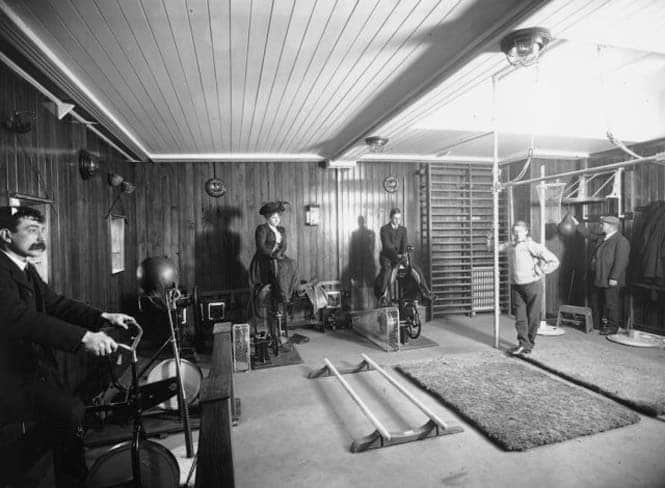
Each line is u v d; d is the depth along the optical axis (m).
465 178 6.59
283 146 5.40
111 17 2.14
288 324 5.95
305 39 2.45
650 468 2.26
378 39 2.48
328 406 3.21
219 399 1.59
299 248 6.12
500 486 2.13
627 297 5.51
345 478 2.24
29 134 2.66
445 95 3.26
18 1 1.96
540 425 2.69
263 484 2.20
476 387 3.34
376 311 5.01
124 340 3.90
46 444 2.02
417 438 2.62
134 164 5.60
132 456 1.86
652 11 2.05
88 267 3.75
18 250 1.98
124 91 3.21
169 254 5.70
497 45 2.45
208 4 2.04
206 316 5.18
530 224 6.29
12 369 1.81
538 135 4.90
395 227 5.48
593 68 4.03
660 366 3.80
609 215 5.84
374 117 4.11
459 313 6.48
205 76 2.97
